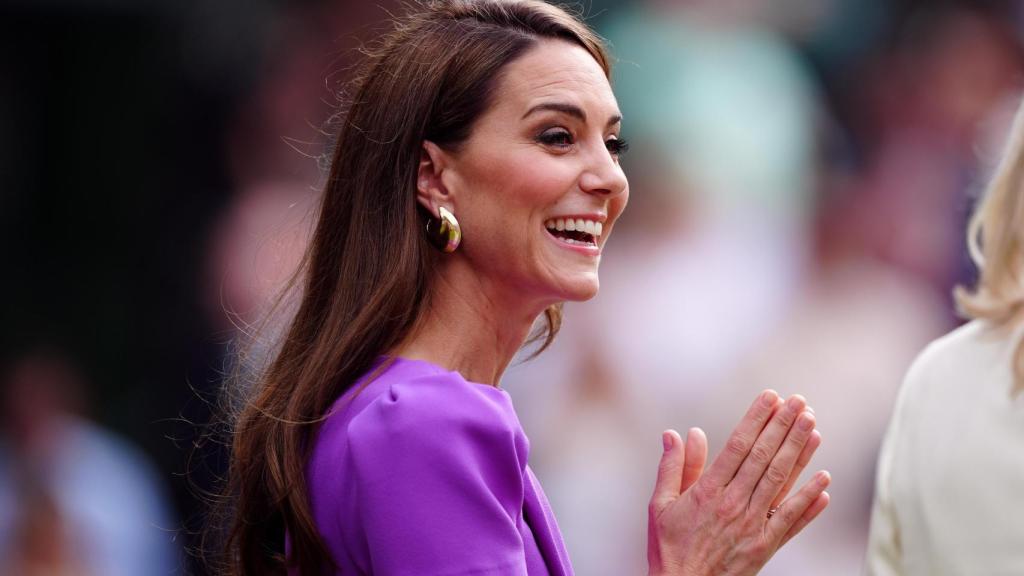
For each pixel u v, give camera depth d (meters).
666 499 10.37
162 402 23.44
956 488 12.40
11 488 21.45
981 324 12.86
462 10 10.41
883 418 23.23
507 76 10.05
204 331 23.77
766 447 10.12
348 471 9.68
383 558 9.43
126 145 25.69
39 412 21.91
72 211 25.67
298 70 25.17
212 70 25.08
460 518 9.39
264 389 10.48
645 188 25.19
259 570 10.51
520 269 10.04
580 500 22.69
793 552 22.12
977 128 28.59
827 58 28.73
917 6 30.20
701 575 10.09
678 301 24.23
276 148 24.70
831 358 23.56
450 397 9.59
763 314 24.52
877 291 24.61
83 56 25.89
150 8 25.78
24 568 21.31
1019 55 29.28
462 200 10.07
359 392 9.90
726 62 26.64
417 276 10.12
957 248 26.62
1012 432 12.26
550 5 10.47
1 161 25.81
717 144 25.61
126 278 25.09
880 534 13.06
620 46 26.69
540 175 9.91
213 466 21.12
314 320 10.49
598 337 23.53
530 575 10.08
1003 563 12.12
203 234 24.66
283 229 14.21
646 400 23.48
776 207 26.02
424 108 10.11
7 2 25.31
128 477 22.36
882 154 28.17
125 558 21.86
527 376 23.42
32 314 25.09
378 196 10.23
